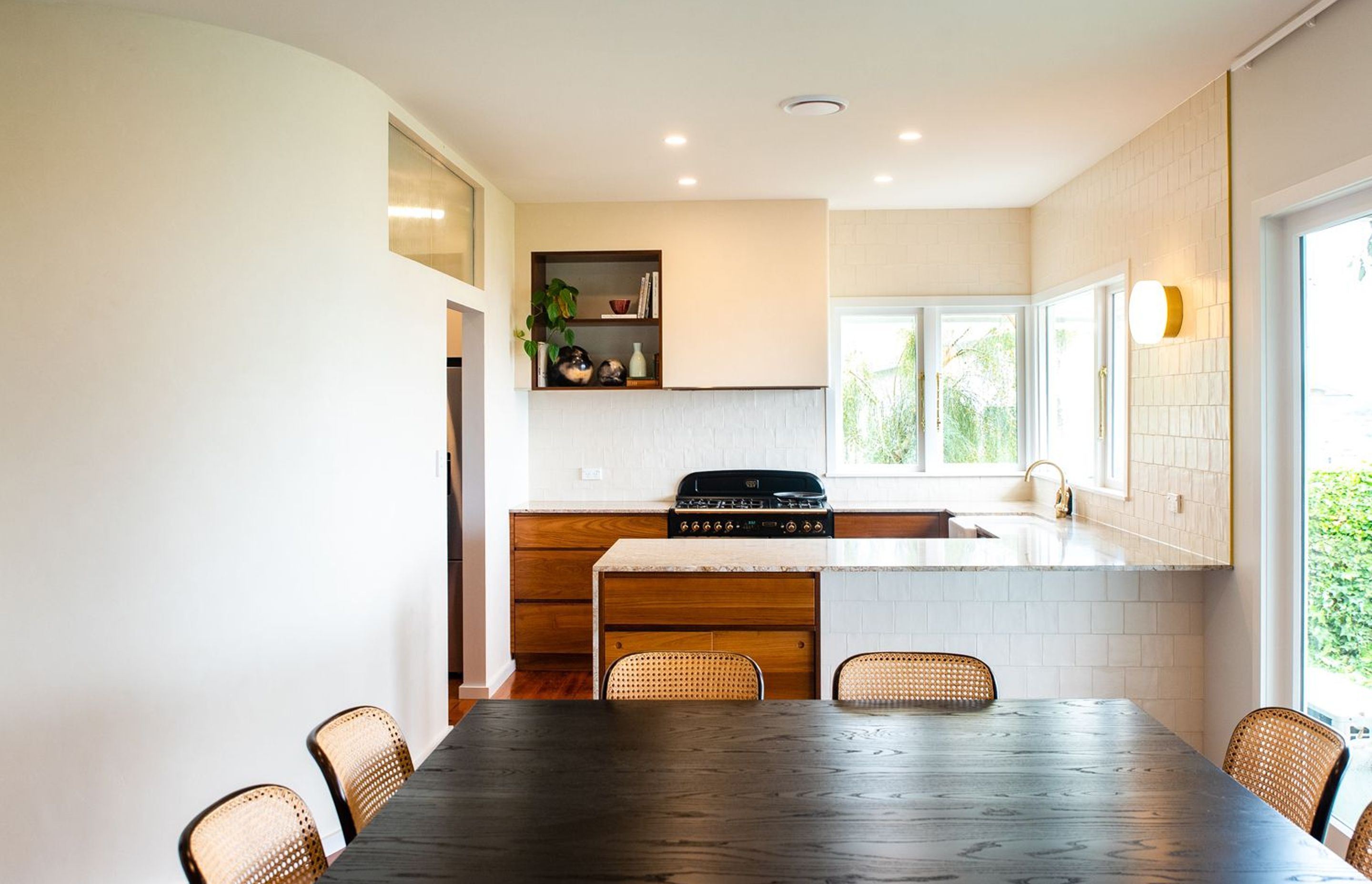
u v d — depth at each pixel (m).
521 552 4.99
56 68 2.45
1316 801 1.69
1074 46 2.86
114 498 2.51
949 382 5.47
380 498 3.28
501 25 2.66
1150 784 1.73
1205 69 3.08
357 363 3.12
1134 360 3.90
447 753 1.90
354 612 3.14
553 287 5.00
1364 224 2.58
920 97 3.31
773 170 4.35
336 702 3.06
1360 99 2.45
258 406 2.78
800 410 5.45
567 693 4.59
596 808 1.63
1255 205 2.94
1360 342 2.60
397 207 3.52
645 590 3.25
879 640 3.23
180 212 2.62
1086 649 3.24
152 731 2.57
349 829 1.72
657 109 3.42
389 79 3.12
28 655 2.42
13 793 2.41
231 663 2.73
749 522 4.95
